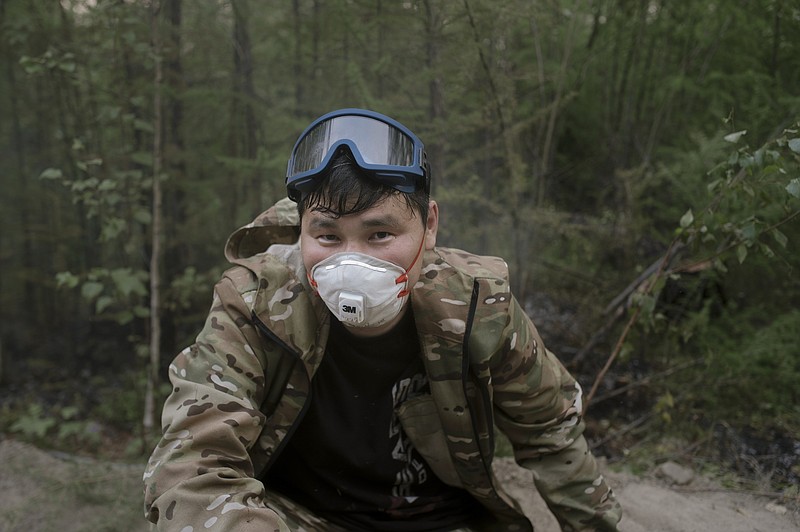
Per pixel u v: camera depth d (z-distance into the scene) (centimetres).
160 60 302
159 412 335
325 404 142
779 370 264
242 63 388
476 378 137
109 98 345
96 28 330
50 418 362
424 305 133
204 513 113
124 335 446
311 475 155
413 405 144
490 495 154
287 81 382
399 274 122
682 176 318
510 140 289
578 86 374
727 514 207
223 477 119
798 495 212
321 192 119
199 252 426
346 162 117
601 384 291
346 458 147
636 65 368
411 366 143
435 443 147
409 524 156
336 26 316
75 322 487
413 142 123
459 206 321
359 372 140
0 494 292
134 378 369
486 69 267
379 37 308
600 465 246
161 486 117
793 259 279
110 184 288
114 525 255
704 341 279
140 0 333
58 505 274
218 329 132
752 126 301
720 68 373
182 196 394
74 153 392
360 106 303
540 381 143
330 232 122
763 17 318
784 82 321
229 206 398
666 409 264
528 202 336
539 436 149
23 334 474
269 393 138
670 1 357
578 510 147
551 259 398
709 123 365
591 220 354
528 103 381
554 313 353
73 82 351
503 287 138
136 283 300
